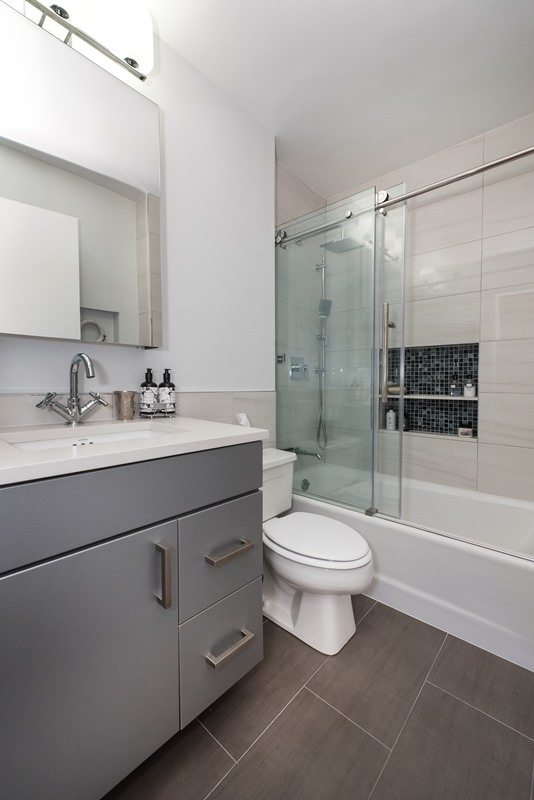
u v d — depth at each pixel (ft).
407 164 7.13
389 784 2.68
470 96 5.39
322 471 6.07
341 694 3.46
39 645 1.97
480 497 6.05
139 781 2.70
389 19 4.13
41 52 3.34
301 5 3.95
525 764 2.81
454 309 6.84
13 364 3.36
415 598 4.65
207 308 5.08
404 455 7.50
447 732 3.08
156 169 4.24
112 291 3.93
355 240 5.64
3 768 1.89
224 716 3.23
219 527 2.95
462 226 6.66
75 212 3.65
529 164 5.92
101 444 2.59
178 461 2.62
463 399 6.76
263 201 5.97
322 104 5.49
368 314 5.50
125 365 4.20
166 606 2.46
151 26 3.81
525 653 3.81
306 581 3.85
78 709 2.15
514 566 3.92
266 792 2.63
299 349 6.27
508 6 3.99
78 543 2.10
